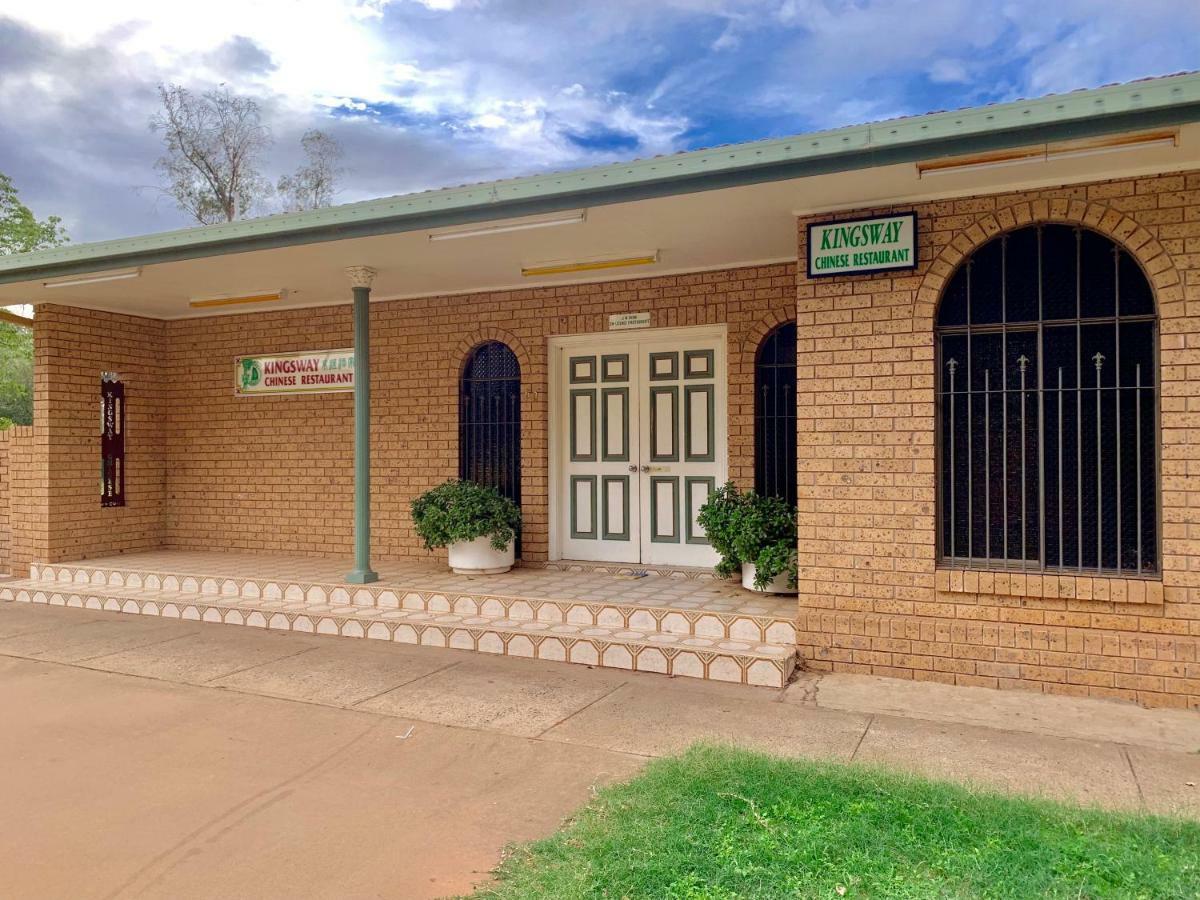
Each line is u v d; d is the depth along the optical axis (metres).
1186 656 5.62
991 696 5.94
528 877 3.60
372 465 10.40
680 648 6.60
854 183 5.89
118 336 11.14
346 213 6.88
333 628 8.06
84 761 5.16
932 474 6.25
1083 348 6.07
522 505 9.55
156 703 6.25
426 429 10.10
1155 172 5.66
